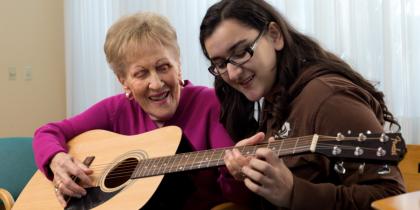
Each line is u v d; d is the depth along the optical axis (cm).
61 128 158
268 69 110
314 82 104
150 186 120
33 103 319
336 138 88
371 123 92
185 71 263
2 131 311
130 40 134
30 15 316
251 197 124
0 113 310
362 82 111
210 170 134
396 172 93
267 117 121
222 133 136
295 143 93
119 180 132
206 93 147
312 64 112
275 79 114
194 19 262
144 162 128
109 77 300
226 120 134
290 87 110
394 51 199
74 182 133
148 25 136
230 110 133
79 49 307
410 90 196
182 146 132
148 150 134
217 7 112
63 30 324
